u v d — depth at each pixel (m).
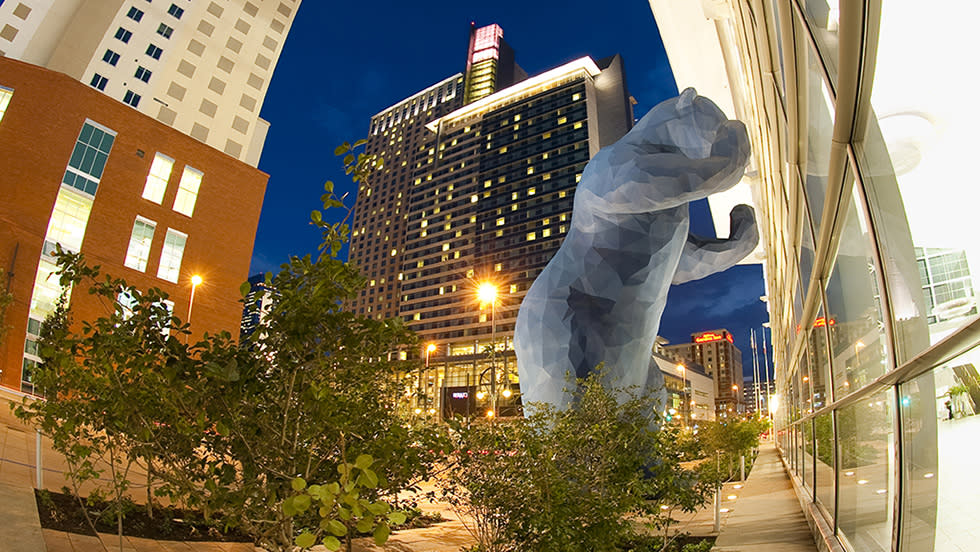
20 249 30.62
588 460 6.13
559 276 13.13
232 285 40.91
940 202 2.48
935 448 2.63
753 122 13.43
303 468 3.29
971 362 2.06
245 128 45.56
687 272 14.62
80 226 34.19
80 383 3.45
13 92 32.88
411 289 123.06
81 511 6.64
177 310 37.53
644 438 6.62
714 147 11.98
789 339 14.37
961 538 2.29
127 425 3.23
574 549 4.47
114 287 3.23
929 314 2.75
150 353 3.08
